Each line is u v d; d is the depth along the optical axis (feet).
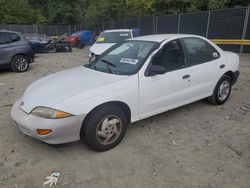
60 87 11.48
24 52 31.19
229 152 11.36
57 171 10.06
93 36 76.64
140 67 12.42
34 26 115.85
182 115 15.52
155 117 15.20
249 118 15.12
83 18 142.10
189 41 14.89
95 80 11.80
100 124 10.94
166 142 12.24
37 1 161.89
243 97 19.21
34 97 11.24
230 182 9.34
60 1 147.84
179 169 10.11
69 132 10.34
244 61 37.76
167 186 9.13
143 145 11.96
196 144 12.07
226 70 16.57
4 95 20.66
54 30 122.21
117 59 13.98
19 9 131.95
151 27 68.28
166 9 90.79
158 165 10.38
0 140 12.57
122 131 11.82
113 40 32.63
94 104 10.57
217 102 16.90
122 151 11.46
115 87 11.31
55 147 11.83
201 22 53.01
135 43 14.48
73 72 13.69
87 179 9.56
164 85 13.03
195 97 15.07
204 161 10.66
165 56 13.47
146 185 9.20
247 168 10.18
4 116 15.71
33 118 10.37
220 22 49.01
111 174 9.84
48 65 37.81
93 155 11.16
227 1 68.28
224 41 46.47
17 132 13.43
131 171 10.01
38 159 10.90
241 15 45.01
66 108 10.12
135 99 11.99
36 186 9.20
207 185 9.18
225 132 13.33
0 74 30.07
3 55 29.27
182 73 13.82
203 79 15.15
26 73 30.76
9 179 9.59
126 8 104.22
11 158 10.99
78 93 10.62
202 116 15.38
